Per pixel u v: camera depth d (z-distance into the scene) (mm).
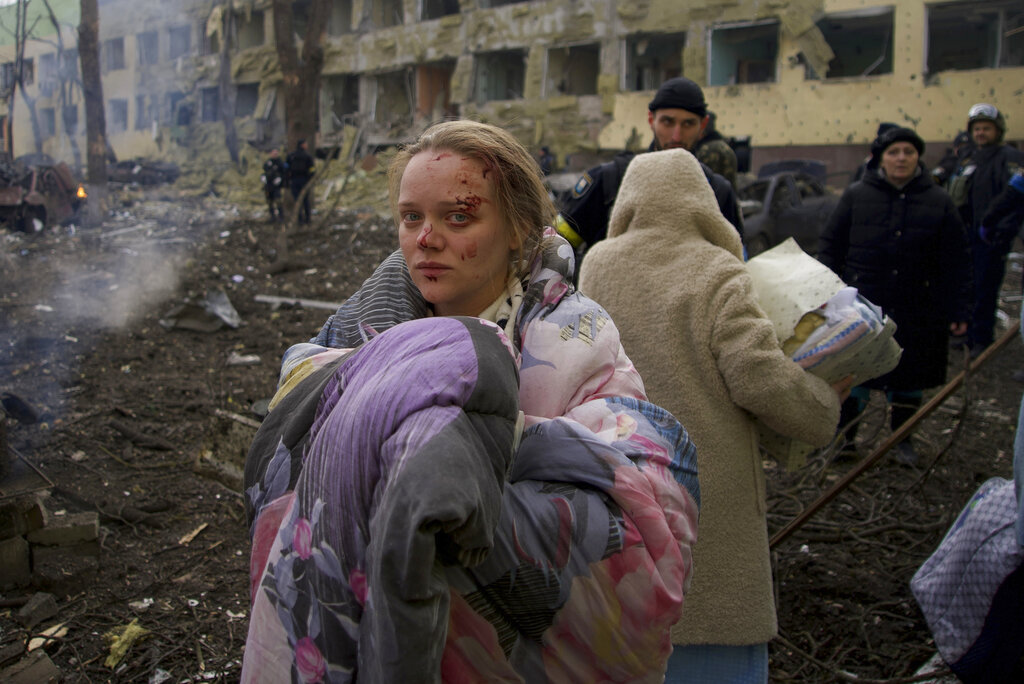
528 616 945
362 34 33594
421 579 791
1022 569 1910
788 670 2500
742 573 1854
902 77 21859
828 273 1973
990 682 1971
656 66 29016
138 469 4020
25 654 2527
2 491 2893
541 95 28484
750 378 1764
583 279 2035
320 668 897
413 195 1109
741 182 11406
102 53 39406
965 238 3939
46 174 14406
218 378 5648
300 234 13023
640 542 964
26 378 5461
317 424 978
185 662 2525
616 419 1082
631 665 979
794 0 23047
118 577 3006
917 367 3953
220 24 35500
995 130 5863
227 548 3293
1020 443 1867
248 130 35719
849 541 3301
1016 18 21766
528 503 952
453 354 915
